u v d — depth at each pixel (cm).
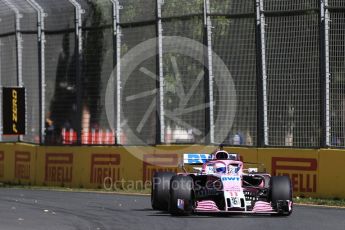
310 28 6219
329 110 6094
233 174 4469
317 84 6178
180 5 6888
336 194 5916
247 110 6519
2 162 8019
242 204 4222
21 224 3928
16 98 7662
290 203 4425
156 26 6994
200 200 4612
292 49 6303
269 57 6406
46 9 7756
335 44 6103
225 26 6625
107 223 4012
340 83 6088
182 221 4072
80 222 4069
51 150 7600
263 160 6319
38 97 7800
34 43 7838
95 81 7431
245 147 6419
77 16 7519
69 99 7594
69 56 7600
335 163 5944
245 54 6525
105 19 7362
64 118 7625
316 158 6038
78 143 7488
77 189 7200
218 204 4512
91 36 7469
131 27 7188
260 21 6419
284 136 6334
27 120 7881
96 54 7425
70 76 7594
